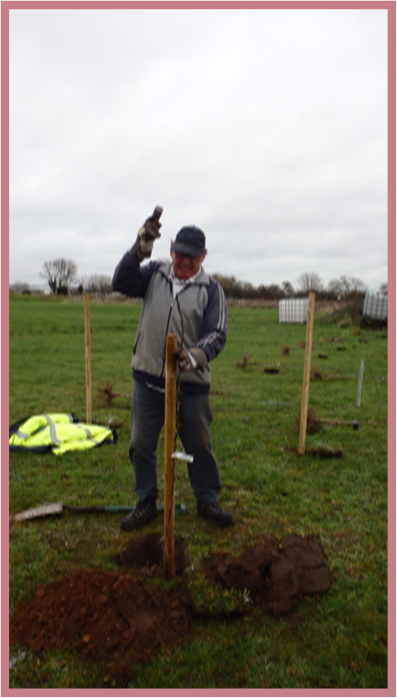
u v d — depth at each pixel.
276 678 2.36
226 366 12.88
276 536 3.61
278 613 2.81
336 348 17.12
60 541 3.64
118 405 8.05
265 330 24.84
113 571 3.14
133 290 3.56
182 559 3.23
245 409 7.96
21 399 8.47
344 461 5.50
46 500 4.39
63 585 2.81
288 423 7.13
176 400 3.08
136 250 3.23
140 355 3.65
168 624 2.66
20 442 5.77
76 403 8.17
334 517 4.11
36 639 2.55
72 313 32.34
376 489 4.70
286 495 4.59
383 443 6.21
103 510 4.14
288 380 10.84
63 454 5.55
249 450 5.86
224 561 3.11
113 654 2.45
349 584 3.14
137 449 3.75
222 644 2.58
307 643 2.61
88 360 6.59
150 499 3.87
